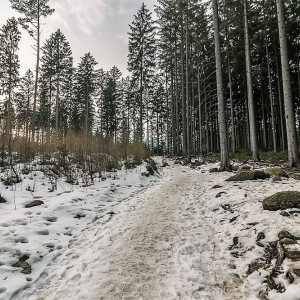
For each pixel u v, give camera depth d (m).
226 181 7.72
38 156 9.91
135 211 5.56
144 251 3.53
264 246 3.22
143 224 4.64
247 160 14.07
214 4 10.98
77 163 9.93
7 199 5.63
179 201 6.23
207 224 4.53
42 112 30.48
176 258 3.31
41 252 3.49
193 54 20.69
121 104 38.28
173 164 17.09
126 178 9.45
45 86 28.45
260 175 7.37
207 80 23.56
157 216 5.10
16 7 18.75
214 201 5.64
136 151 13.45
